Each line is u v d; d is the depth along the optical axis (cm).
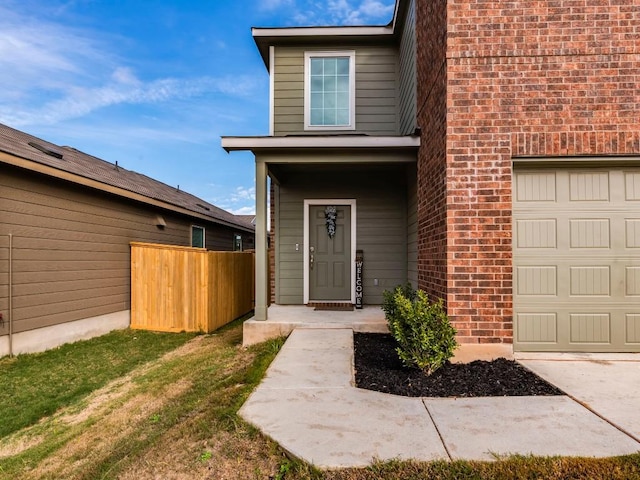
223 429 275
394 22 715
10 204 575
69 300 675
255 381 377
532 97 427
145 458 257
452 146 431
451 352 375
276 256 757
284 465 228
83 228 710
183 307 772
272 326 572
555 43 426
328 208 756
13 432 357
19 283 588
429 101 515
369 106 763
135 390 434
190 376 462
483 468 217
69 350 626
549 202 440
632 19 423
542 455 227
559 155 425
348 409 292
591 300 436
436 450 233
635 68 423
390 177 752
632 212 436
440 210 457
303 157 578
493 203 427
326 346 470
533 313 439
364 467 218
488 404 301
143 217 892
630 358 418
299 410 290
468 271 425
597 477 210
